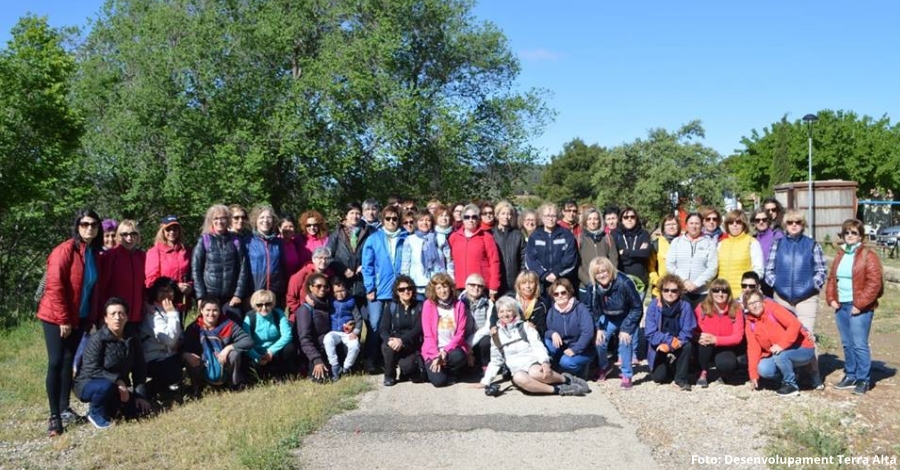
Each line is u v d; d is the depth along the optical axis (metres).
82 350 5.75
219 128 17.09
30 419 5.87
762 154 38.97
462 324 6.80
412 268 7.29
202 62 16.80
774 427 5.29
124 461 4.83
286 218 7.82
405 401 6.22
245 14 17.94
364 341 7.93
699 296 7.06
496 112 21.61
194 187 16.56
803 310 6.61
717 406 5.92
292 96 17.42
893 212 35.69
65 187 15.23
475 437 5.19
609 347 7.09
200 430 5.41
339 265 7.55
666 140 34.25
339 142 17.98
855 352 6.18
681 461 4.68
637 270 7.69
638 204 34.03
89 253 5.75
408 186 19.89
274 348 6.86
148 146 17.16
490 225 8.00
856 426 5.28
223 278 6.76
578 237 7.71
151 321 6.38
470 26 21.70
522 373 6.34
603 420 5.57
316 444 5.07
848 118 36.66
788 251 6.65
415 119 17.66
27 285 14.64
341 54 17.44
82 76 17.33
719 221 7.19
